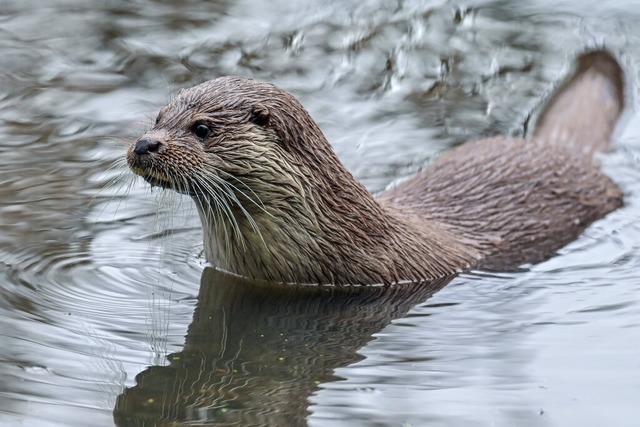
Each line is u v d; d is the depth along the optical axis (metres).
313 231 25.66
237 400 20.52
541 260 27.94
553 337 23.50
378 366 22.12
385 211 27.00
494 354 22.62
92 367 21.64
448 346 23.14
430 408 20.11
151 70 38.62
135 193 30.92
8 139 33.94
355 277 26.19
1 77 37.94
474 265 27.53
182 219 30.11
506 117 36.12
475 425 19.44
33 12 42.88
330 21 42.75
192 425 19.41
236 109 24.72
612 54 38.91
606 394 20.64
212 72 38.59
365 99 37.50
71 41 40.53
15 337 22.67
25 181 31.33
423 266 26.78
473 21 42.50
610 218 30.20
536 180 30.53
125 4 43.81
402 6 43.78
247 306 25.23
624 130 35.12
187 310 24.81
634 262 27.88
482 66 39.47
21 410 19.67
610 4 43.31
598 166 32.91
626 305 25.28
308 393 20.77
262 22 42.62
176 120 24.58
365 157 33.59
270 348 23.03
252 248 25.95
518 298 25.84
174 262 27.44
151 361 22.09
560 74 38.50
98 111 35.72
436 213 28.72
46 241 27.95
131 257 27.53
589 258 28.11
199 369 21.86
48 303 24.56
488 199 29.55
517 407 20.14
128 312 24.48
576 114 35.69
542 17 42.53
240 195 25.16
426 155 33.69
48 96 36.66
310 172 25.44
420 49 40.62
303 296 25.89
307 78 38.69
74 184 31.23
